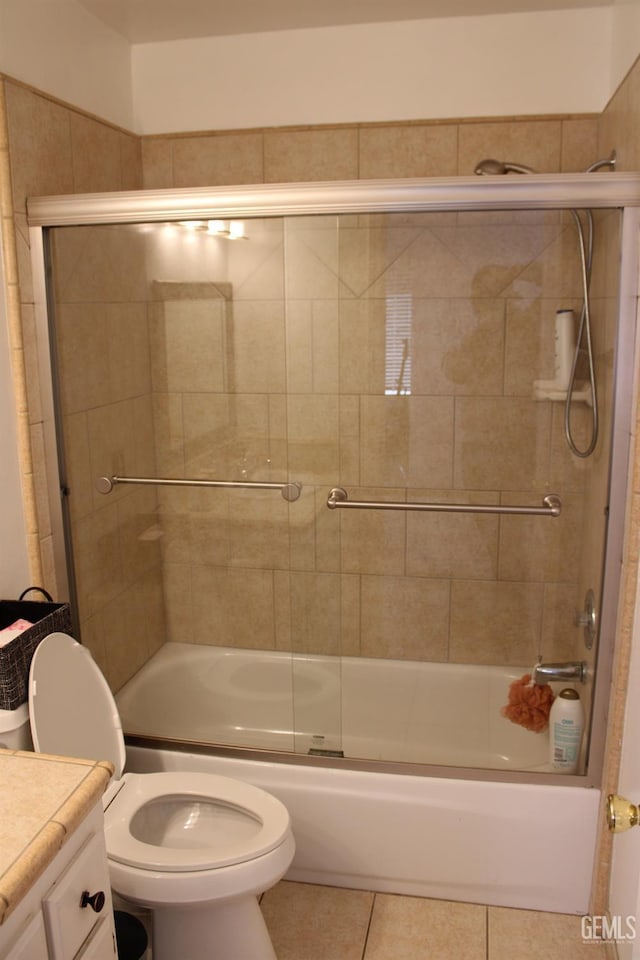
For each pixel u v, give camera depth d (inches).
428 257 85.2
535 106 92.3
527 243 82.7
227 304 89.1
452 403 89.5
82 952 45.6
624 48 82.0
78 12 86.4
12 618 74.0
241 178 99.8
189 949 66.2
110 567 92.4
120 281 87.8
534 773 79.4
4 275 75.9
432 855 80.0
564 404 85.7
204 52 97.9
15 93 74.5
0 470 76.8
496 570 91.4
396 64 94.0
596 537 78.7
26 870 38.0
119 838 66.0
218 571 95.4
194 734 90.0
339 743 87.7
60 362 82.9
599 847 75.6
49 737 66.1
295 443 92.8
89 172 88.5
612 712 73.4
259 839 64.9
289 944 74.4
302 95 96.6
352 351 89.4
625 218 69.9
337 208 75.8
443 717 91.5
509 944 74.2
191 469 94.4
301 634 94.9
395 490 92.3
